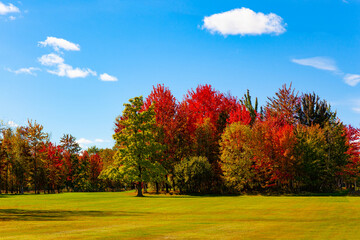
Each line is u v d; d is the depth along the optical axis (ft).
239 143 167.94
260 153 162.09
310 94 225.15
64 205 96.99
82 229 42.86
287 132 163.53
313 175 172.86
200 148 184.65
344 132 189.16
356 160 193.77
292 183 170.30
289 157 160.76
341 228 45.34
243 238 35.50
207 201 111.65
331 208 81.76
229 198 130.21
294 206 88.43
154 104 175.42
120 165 167.22
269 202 104.22
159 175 159.22
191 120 189.37
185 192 168.25
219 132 202.59
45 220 56.85
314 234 39.22
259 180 166.50
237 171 164.45
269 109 226.79
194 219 58.85
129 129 165.99
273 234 38.88
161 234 37.99
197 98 213.87
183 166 168.14
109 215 68.28
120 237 35.37
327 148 183.01
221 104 216.13
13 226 46.60
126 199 124.57
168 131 179.22
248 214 68.95
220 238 35.29
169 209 83.66
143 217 63.36
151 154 162.09
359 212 71.82
